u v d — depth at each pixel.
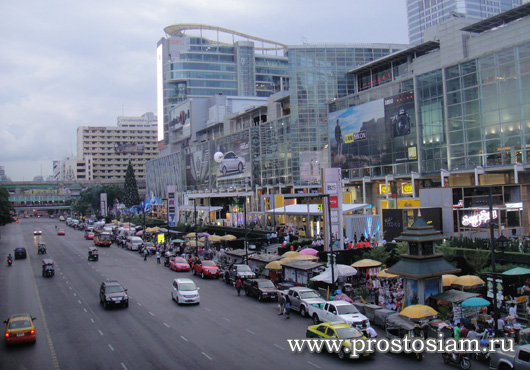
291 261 40.09
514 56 58.06
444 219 48.00
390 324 23.72
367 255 38.81
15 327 24.61
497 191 50.78
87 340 25.14
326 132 96.88
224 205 126.44
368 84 94.69
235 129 135.38
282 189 102.81
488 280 26.58
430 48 80.38
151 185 192.50
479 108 62.28
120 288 34.19
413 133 72.31
